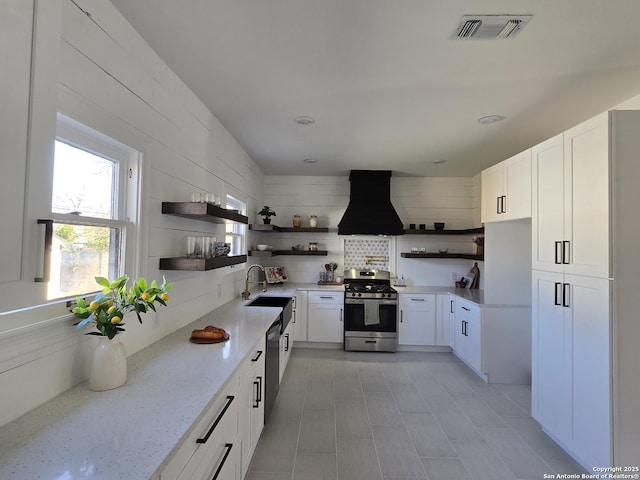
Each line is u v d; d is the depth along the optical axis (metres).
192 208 1.97
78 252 1.41
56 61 0.97
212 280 2.90
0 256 0.83
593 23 1.62
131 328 1.75
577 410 2.09
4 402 1.06
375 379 3.56
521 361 3.49
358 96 2.45
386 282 5.11
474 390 3.32
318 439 2.43
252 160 4.27
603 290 1.88
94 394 1.29
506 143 3.51
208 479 1.31
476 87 2.29
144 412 1.17
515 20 1.60
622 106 2.51
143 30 1.70
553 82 2.21
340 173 5.00
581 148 2.06
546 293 2.41
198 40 1.79
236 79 2.21
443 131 3.15
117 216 1.65
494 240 3.56
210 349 1.86
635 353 1.82
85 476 0.84
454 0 1.48
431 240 5.16
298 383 3.42
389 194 4.84
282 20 1.62
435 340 4.48
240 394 1.76
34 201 0.91
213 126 2.81
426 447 2.36
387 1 1.49
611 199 1.84
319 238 5.21
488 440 2.45
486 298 3.56
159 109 1.95
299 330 4.55
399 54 1.90
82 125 1.36
